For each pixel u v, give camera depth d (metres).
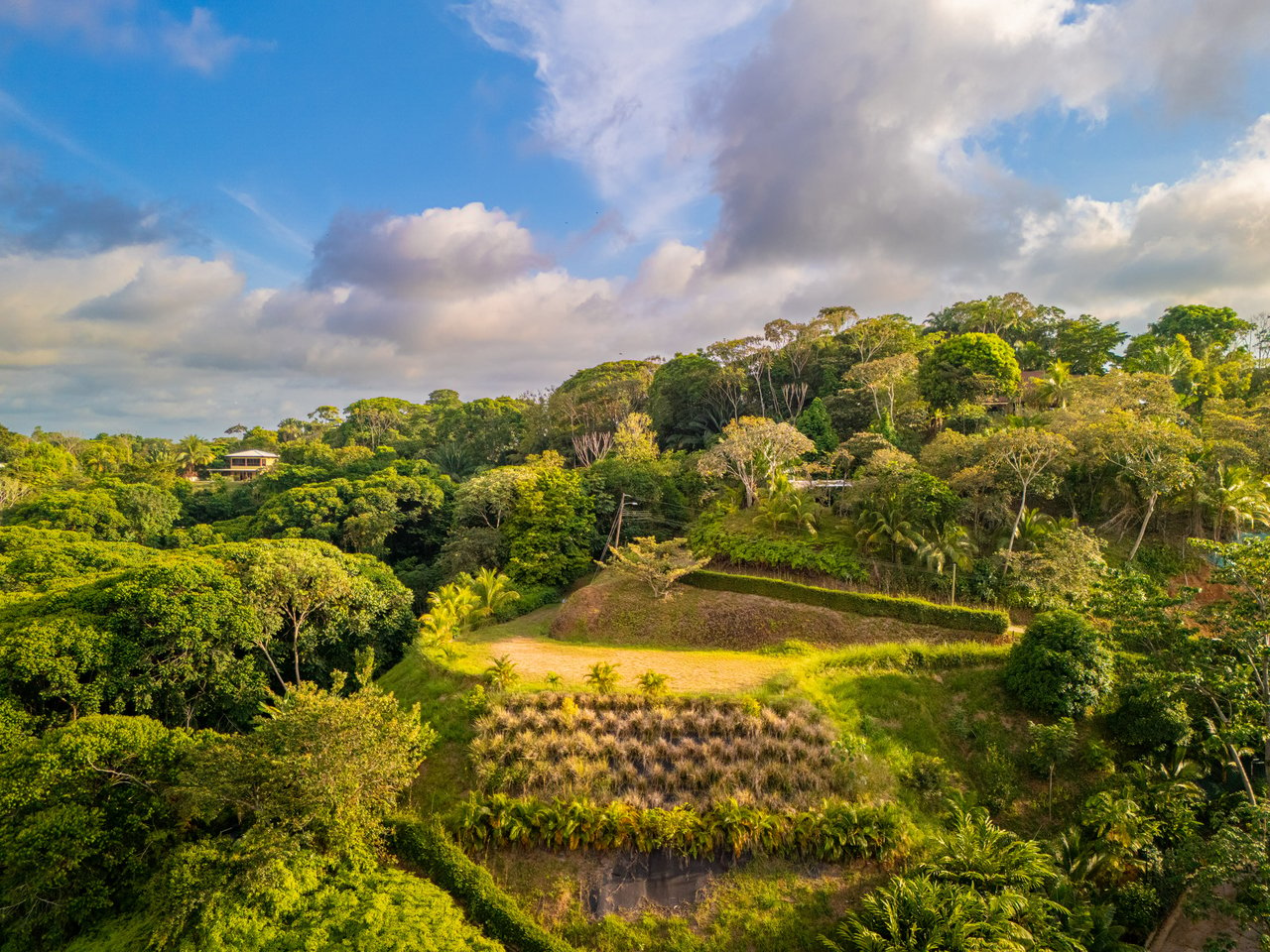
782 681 23.83
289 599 28.80
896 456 37.97
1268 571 18.89
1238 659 19.72
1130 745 22.42
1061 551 30.17
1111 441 34.38
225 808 18.03
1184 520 36.81
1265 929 16.22
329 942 15.05
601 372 82.00
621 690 23.50
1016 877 16.59
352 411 113.12
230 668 25.36
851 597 31.89
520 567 44.56
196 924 15.21
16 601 26.09
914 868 17.33
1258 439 37.09
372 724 18.28
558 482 47.12
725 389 69.69
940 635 29.47
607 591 37.66
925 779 20.88
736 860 17.88
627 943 16.31
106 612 23.73
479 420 89.38
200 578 25.66
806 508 38.19
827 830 18.00
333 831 16.78
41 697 21.08
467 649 29.91
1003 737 23.09
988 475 34.97
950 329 80.38
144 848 17.92
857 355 68.25
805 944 16.25
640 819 18.27
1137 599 22.64
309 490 58.12
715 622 33.62
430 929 15.48
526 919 16.23
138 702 22.34
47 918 16.52
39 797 16.83
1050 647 23.69
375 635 33.09
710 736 21.23
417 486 58.69
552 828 18.31
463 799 20.05
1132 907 17.77
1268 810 16.25
